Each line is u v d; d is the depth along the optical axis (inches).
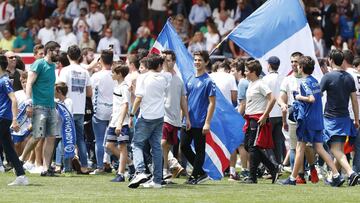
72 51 1589.6
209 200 1182.9
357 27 2610.7
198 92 1363.2
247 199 1200.2
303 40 1606.8
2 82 1316.4
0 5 2711.6
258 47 1608.0
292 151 1469.0
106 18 2657.5
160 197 1210.6
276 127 1539.1
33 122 1486.2
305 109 1373.0
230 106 1433.3
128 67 1470.2
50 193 1253.7
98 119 1590.8
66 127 1550.2
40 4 2738.7
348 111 1401.3
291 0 1606.8
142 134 1305.4
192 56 1534.2
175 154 1487.5
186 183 1391.5
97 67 1769.2
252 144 1424.7
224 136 1434.5
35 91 1481.3
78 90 1585.9
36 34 2615.7
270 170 1425.9
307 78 1380.4
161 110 1305.4
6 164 1612.9
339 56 1398.9
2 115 1320.1
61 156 1588.3
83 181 1433.3
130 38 2618.1
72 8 2667.3
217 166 1433.3
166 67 1370.6
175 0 2664.9
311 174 1440.7
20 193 1253.1
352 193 1279.5
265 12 1608.0
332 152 1396.4
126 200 1176.8
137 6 2635.3
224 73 1601.9
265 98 1425.9
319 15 2556.6
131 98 1419.8
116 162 1610.5
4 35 2620.6
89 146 1674.5
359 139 1453.0
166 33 1497.3
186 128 1365.7
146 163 1387.8
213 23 2458.2
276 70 1541.6
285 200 1193.4
